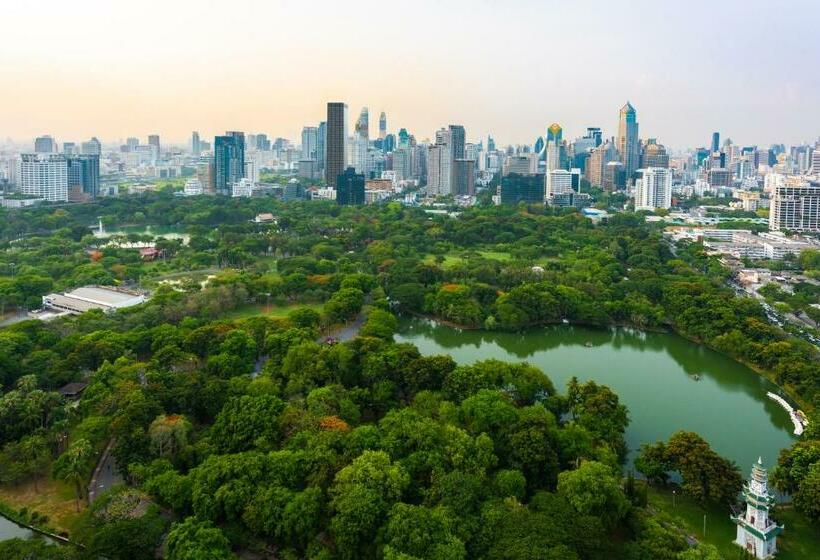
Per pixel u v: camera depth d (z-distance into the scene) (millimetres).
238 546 165000
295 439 193750
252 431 199250
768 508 165750
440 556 145125
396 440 191750
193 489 171250
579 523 155750
